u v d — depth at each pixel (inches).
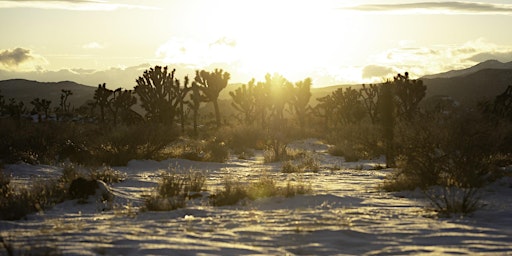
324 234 318.3
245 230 331.6
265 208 466.3
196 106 1929.1
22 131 1137.4
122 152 1058.1
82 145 1096.2
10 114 2573.8
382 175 798.5
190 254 256.8
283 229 335.9
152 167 1017.5
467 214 402.6
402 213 409.4
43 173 813.9
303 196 526.0
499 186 566.3
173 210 451.2
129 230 328.2
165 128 1184.8
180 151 1206.3
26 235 314.3
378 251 276.1
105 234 309.7
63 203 507.8
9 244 259.3
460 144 581.9
